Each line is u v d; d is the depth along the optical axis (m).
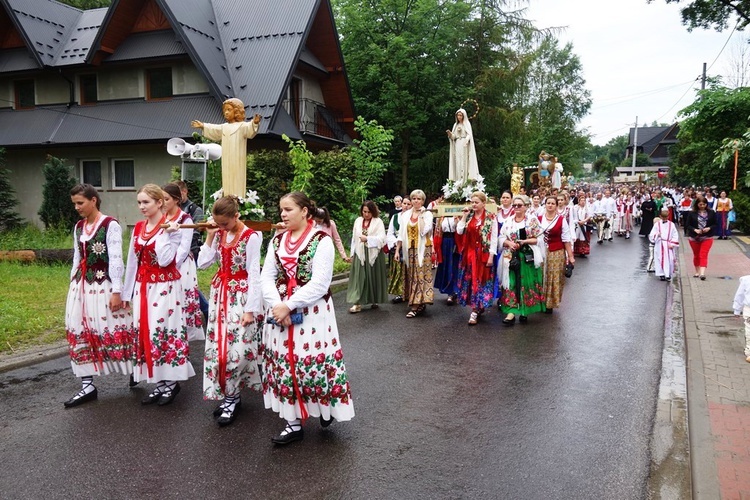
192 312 5.63
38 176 20.53
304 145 14.53
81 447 4.20
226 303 4.55
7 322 7.38
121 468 3.88
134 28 19.45
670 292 10.77
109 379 5.76
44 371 5.98
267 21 20.33
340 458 4.04
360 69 26.00
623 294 10.55
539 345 7.04
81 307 4.99
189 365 5.06
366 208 8.89
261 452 4.13
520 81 27.48
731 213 21.28
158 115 18.75
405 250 8.66
